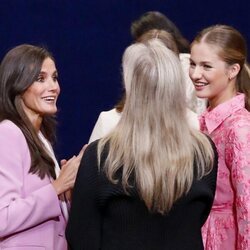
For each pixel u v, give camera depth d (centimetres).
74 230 543
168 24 920
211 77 673
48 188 608
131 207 529
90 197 536
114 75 1319
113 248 529
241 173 632
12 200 597
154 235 530
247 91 684
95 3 1302
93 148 543
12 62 633
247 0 1309
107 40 1311
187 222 537
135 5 1305
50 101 645
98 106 1324
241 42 681
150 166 525
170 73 535
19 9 1297
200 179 540
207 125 672
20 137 616
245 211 626
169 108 534
